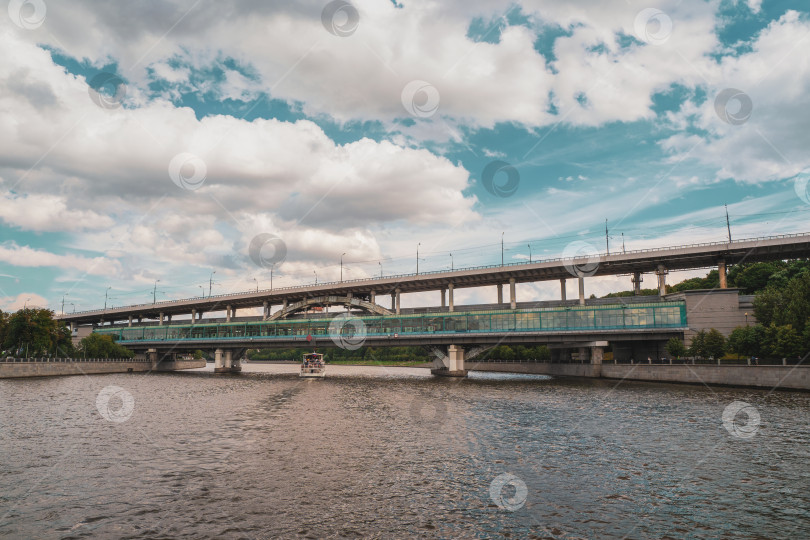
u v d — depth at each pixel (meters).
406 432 32.53
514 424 35.78
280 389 68.56
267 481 21.23
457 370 100.94
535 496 19.44
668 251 90.56
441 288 122.12
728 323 78.06
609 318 85.75
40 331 98.50
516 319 92.69
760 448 27.42
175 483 20.91
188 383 80.75
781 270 107.75
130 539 15.56
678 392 58.53
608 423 36.00
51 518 17.19
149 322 163.12
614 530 16.30
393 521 16.94
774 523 16.83
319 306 141.12
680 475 22.25
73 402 49.12
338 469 23.16
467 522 16.89
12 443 28.55
